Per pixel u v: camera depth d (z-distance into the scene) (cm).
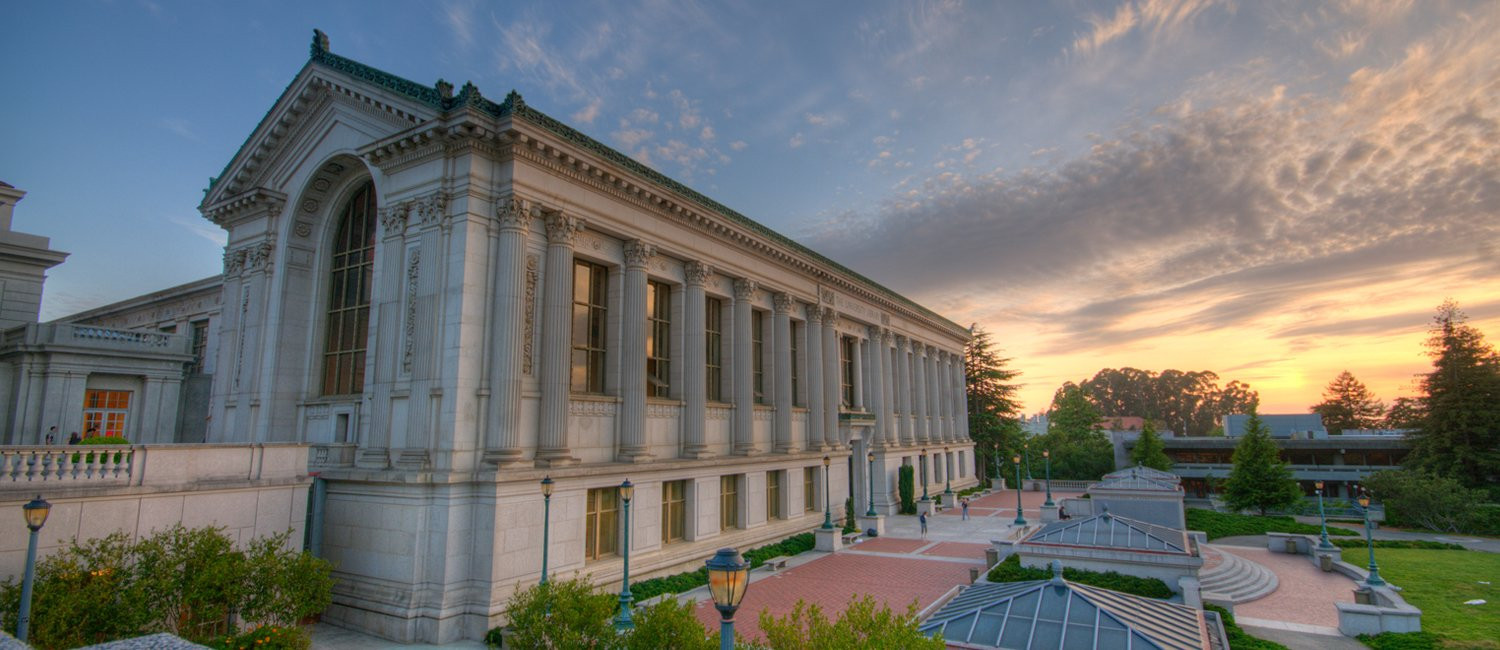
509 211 2595
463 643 2253
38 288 3850
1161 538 2861
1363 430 11675
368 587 2408
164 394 3838
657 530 3103
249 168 3375
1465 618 2702
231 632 1942
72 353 3488
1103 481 5741
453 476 2359
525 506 2481
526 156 2645
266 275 3189
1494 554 4297
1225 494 6066
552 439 2630
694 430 3403
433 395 2455
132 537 2014
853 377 5475
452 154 2614
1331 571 3700
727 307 3891
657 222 3284
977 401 9131
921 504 5497
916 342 6688
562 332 2722
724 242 3750
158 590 1766
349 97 2961
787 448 4166
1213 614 2461
